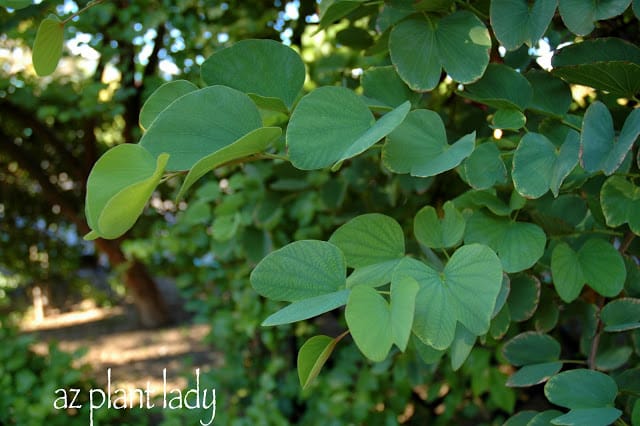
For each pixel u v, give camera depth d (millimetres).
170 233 2236
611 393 644
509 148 763
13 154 4422
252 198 1621
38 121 4145
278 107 650
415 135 657
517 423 741
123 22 2332
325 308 546
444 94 964
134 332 5672
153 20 2150
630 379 708
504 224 721
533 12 665
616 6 627
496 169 692
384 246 647
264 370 2135
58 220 5480
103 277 6820
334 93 601
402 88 726
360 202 1464
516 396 1694
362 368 1947
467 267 578
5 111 3936
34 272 5781
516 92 710
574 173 691
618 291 710
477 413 2043
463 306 571
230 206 1619
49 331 6012
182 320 5879
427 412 2059
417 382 1631
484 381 1617
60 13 1087
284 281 595
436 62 693
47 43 650
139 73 2836
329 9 711
